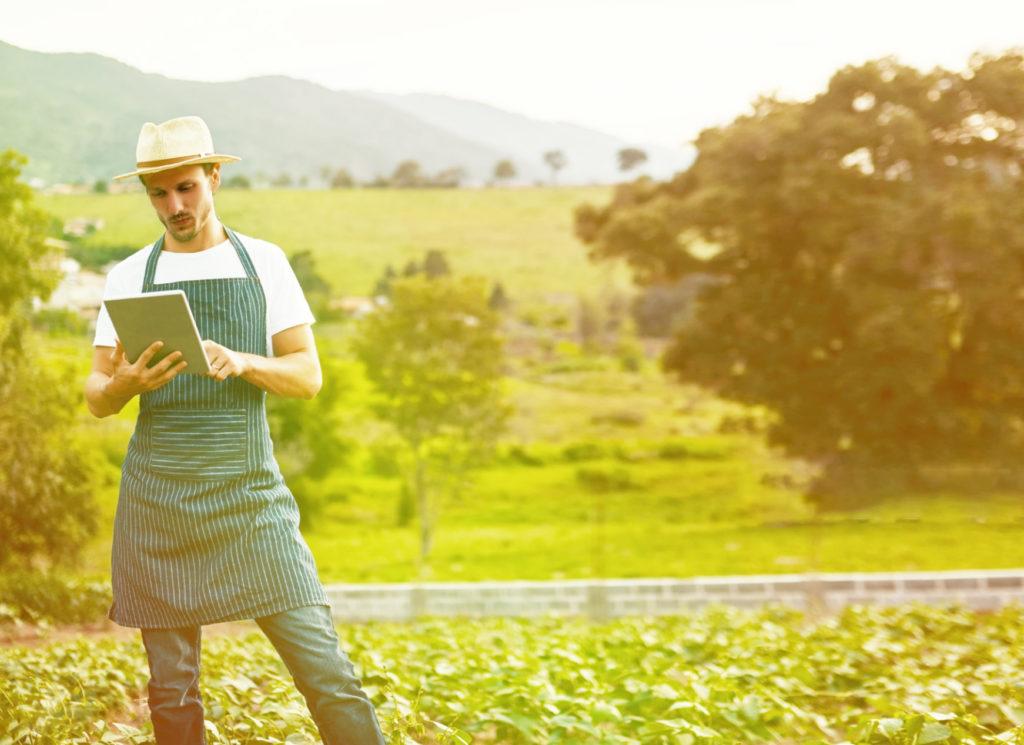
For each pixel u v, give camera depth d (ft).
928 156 126.31
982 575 63.93
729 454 198.39
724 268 137.08
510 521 169.07
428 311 151.94
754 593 65.87
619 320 260.42
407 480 162.71
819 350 128.98
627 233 135.95
